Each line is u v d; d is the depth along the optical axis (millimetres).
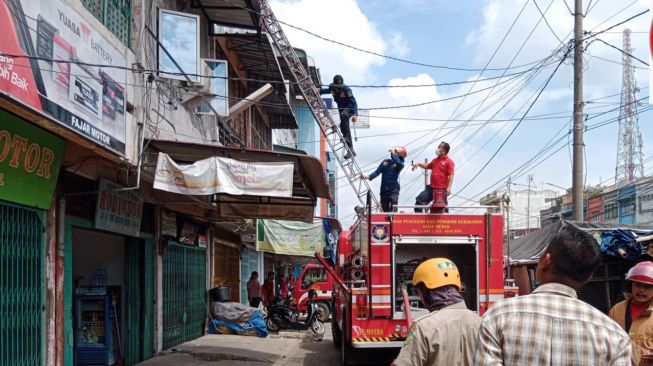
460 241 9484
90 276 10031
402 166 11680
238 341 14008
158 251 11250
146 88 8461
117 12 7801
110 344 9633
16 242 6008
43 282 6551
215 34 13867
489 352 2436
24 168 5953
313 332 17250
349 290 9750
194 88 10219
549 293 2502
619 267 10398
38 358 6402
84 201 7992
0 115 5312
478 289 9430
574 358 2324
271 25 12445
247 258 24078
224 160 7867
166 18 9828
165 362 10406
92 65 6355
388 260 9453
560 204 43531
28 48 5023
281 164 8062
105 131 6734
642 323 4555
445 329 3291
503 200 9758
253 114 19844
